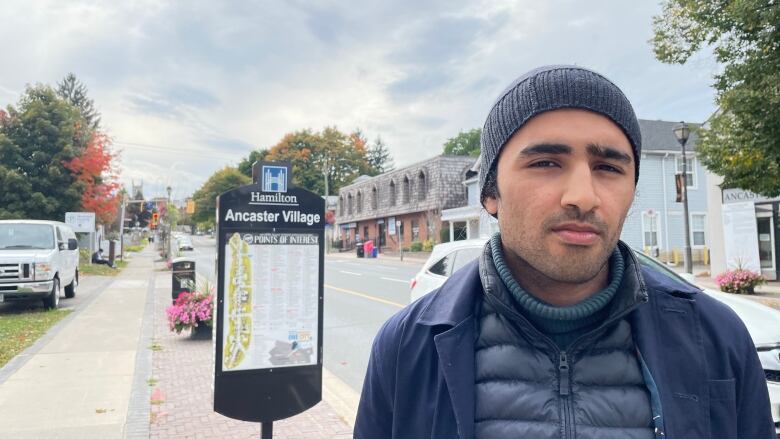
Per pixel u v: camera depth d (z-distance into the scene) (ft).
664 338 3.85
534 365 3.83
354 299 44.78
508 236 3.79
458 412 3.78
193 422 15.57
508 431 3.69
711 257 58.59
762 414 3.94
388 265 95.50
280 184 13.82
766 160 28.68
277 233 13.73
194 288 33.76
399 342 4.34
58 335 29.12
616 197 3.63
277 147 256.52
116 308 39.86
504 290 3.93
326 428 15.20
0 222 39.19
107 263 88.33
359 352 25.64
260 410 13.39
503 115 3.83
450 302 4.19
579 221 3.48
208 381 19.99
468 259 20.12
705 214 90.89
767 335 12.12
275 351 13.58
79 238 86.99
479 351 4.02
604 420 3.65
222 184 291.58
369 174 266.77
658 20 30.07
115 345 26.58
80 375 20.81
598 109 3.59
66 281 42.68
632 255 3.93
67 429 14.92
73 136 82.07
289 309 13.76
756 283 42.83
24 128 79.20
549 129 3.59
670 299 3.98
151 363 22.85
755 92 26.37
